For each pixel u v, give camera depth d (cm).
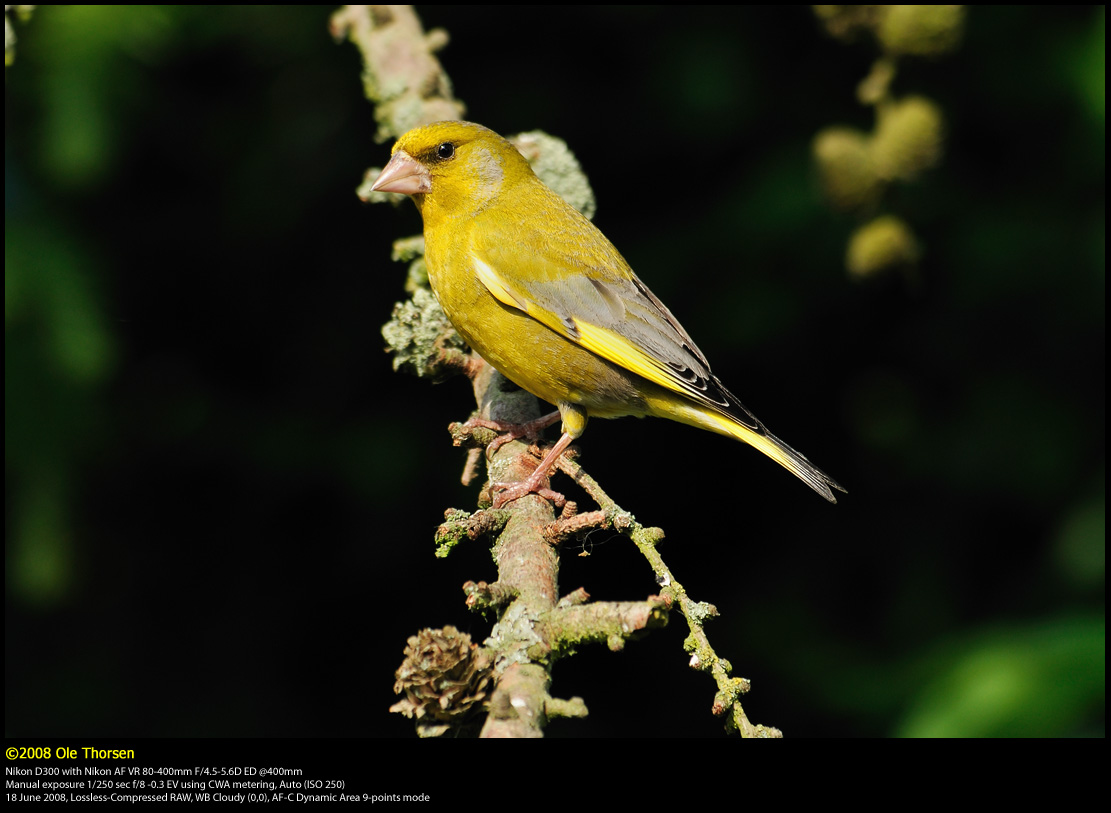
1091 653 790
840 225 1059
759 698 1095
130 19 971
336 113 1155
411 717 432
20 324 891
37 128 940
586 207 869
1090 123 993
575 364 736
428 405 1147
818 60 1109
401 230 1162
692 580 1201
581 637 434
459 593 1150
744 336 1107
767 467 1216
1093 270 1018
